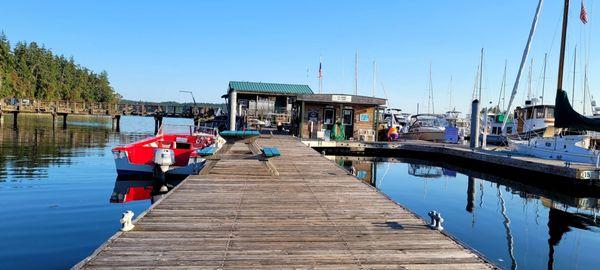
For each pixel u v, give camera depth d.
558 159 17.70
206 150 13.03
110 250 5.03
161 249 5.11
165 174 14.06
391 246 5.41
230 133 15.72
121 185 13.38
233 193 8.77
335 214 7.07
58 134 34.72
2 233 7.96
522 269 6.78
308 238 5.70
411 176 17.66
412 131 33.66
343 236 5.82
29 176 14.32
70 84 110.38
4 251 6.95
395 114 48.00
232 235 5.75
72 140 29.62
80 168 16.48
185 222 6.36
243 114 35.25
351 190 9.34
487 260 4.94
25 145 24.42
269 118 37.06
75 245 7.32
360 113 26.72
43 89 94.50
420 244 5.51
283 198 8.35
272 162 14.24
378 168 20.05
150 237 5.57
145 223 6.24
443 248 5.36
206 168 11.47
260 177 10.98
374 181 16.19
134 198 11.58
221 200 8.03
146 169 14.46
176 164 14.26
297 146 20.08
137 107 55.69
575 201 13.24
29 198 11.01
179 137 17.72
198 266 4.59
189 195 8.48
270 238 5.66
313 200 8.20
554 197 13.77
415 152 24.64
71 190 12.27
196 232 5.85
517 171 17.03
